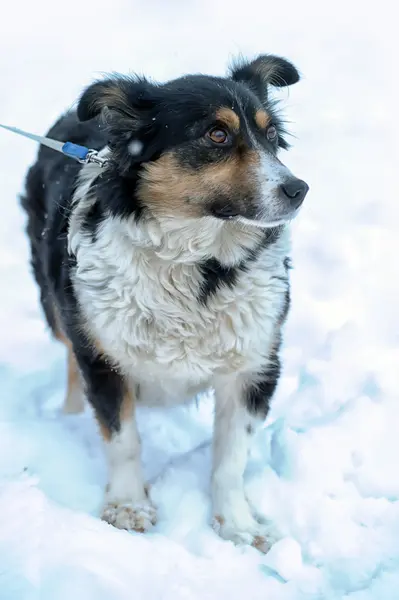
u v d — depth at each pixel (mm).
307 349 5625
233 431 3990
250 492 4031
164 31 13859
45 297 5047
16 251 7402
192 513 3902
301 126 10023
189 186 3754
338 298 6293
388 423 4484
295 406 4848
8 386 5082
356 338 5543
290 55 12664
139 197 3777
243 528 3801
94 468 4258
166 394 4195
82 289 3904
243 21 14156
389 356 5379
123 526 3809
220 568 3488
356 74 11945
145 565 3391
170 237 3777
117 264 3781
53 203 4684
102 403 4016
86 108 4004
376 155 9156
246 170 3750
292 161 8961
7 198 8461
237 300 3832
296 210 3773
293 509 3908
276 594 3363
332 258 6844
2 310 6297
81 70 12211
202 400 4836
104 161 4000
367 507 3936
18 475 4070
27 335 5883
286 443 4293
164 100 3812
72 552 3340
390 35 13469
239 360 3941
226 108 3762
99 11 15062
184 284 3807
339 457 4250
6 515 3516
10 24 14422
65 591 3160
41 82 11805
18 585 3150
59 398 5094
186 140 3760
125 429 4020
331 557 3654
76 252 3945
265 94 4410
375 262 6820
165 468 4270
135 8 15172
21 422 4559
